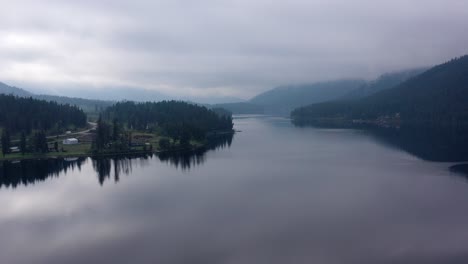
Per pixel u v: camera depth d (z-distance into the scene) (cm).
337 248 7481
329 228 8469
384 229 8369
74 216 9819
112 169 16150
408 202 10194
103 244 7994
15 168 16700
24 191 12625
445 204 9981
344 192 11275
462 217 9012
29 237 8488
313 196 10925
